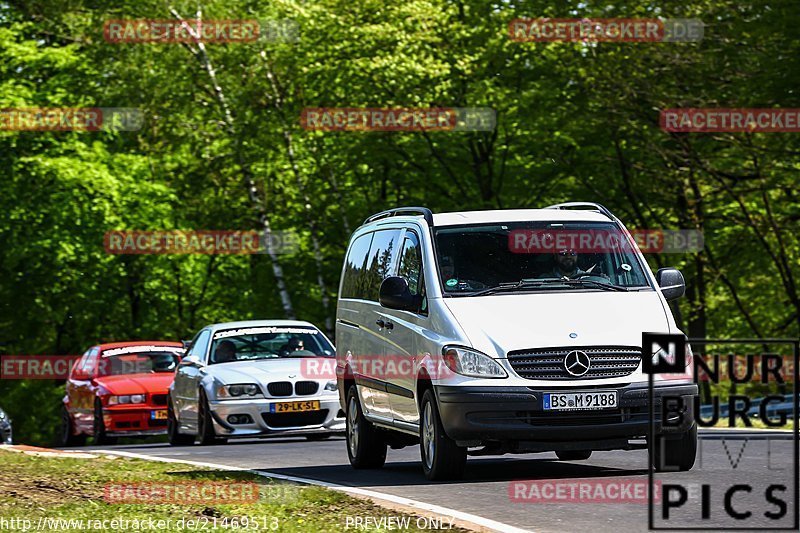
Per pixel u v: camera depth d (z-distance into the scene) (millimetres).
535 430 36188
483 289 38781
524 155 114438
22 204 125938
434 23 112125
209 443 63344
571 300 38281
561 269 39688
